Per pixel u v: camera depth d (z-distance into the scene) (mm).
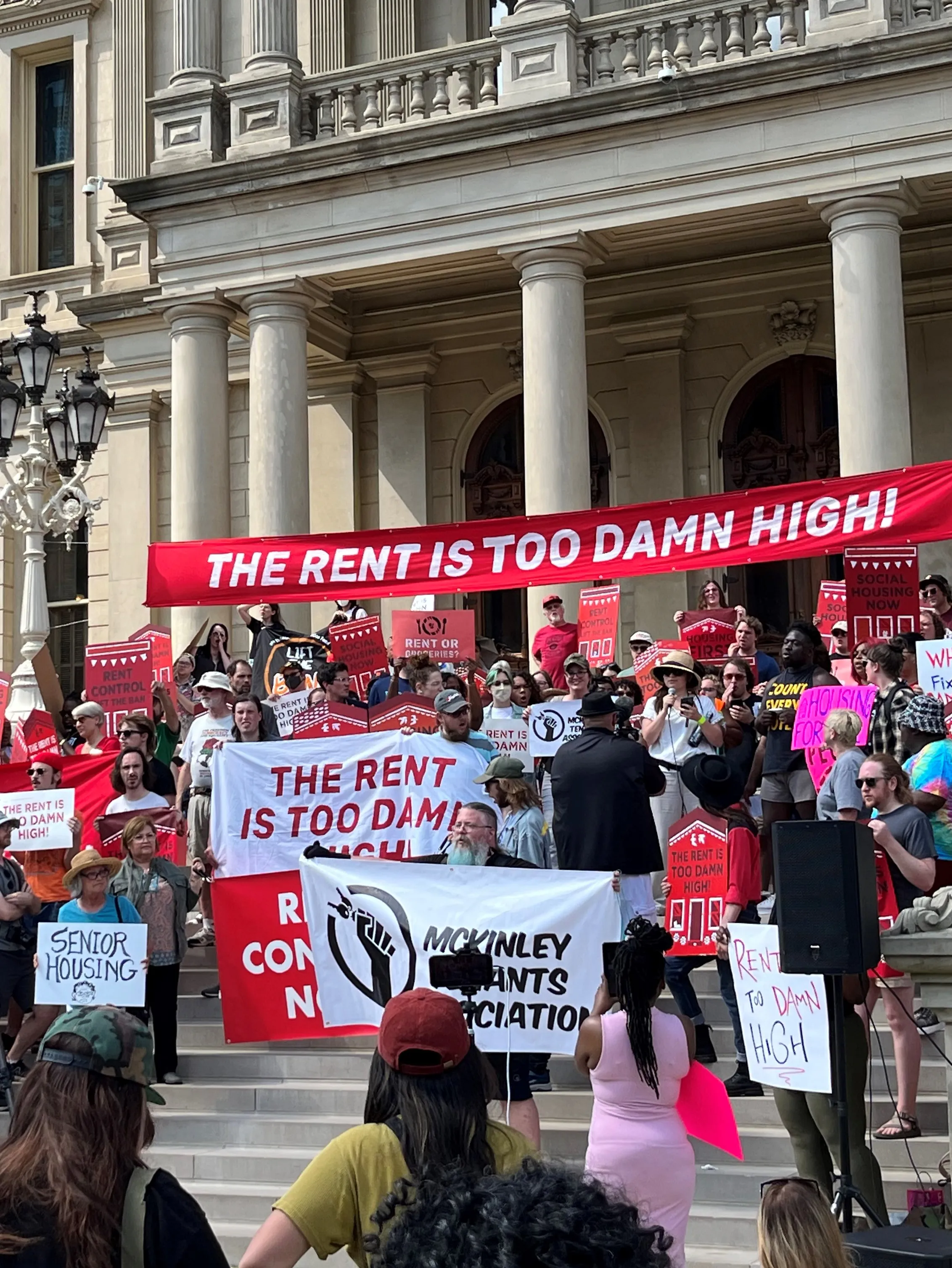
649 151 18078
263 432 19750
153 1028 10125
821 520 12000
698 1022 9195
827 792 9188
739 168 17625
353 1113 9617
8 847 10766
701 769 9039
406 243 19234
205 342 20375
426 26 23875
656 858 8891
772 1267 4324
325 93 20328
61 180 27406
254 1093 9820
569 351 18391
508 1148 4148
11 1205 3236
